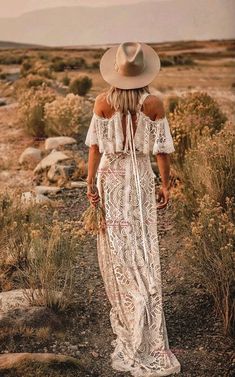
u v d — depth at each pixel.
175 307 4.25
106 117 3.70
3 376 3.33
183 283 4.56
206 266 4.13
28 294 4.17
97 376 3.51
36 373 3.37
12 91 13.29
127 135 3.67
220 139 5.70
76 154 7.91
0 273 4.64
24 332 3.81
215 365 3.62
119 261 3.75
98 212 3.86
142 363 3.57
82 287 4.53
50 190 6.71
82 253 5.10
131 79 3.64
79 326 4.00
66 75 14.22
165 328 3.68
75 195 6.62
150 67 3.71
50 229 4.72
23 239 4.79
